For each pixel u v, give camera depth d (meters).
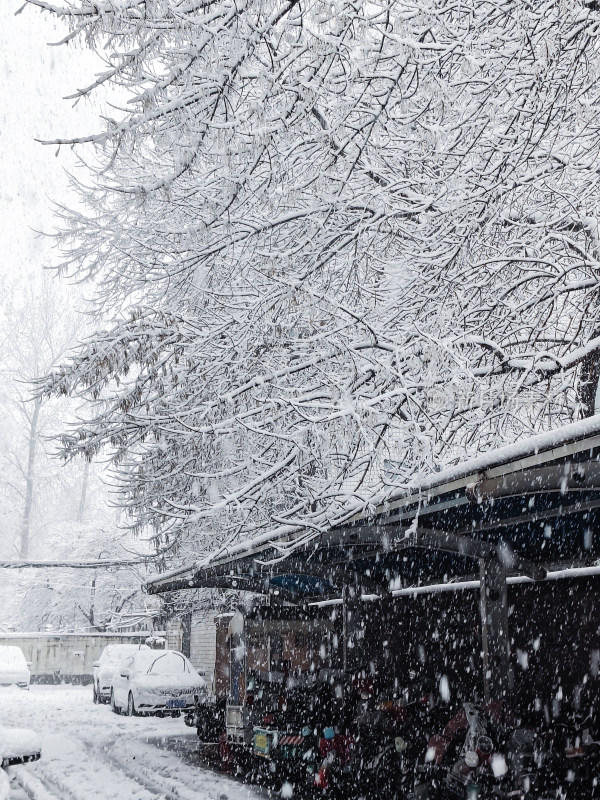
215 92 7.59
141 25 6.85
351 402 9.62
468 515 9.60
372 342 10.16
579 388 12.10
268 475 10.13
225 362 11.01
